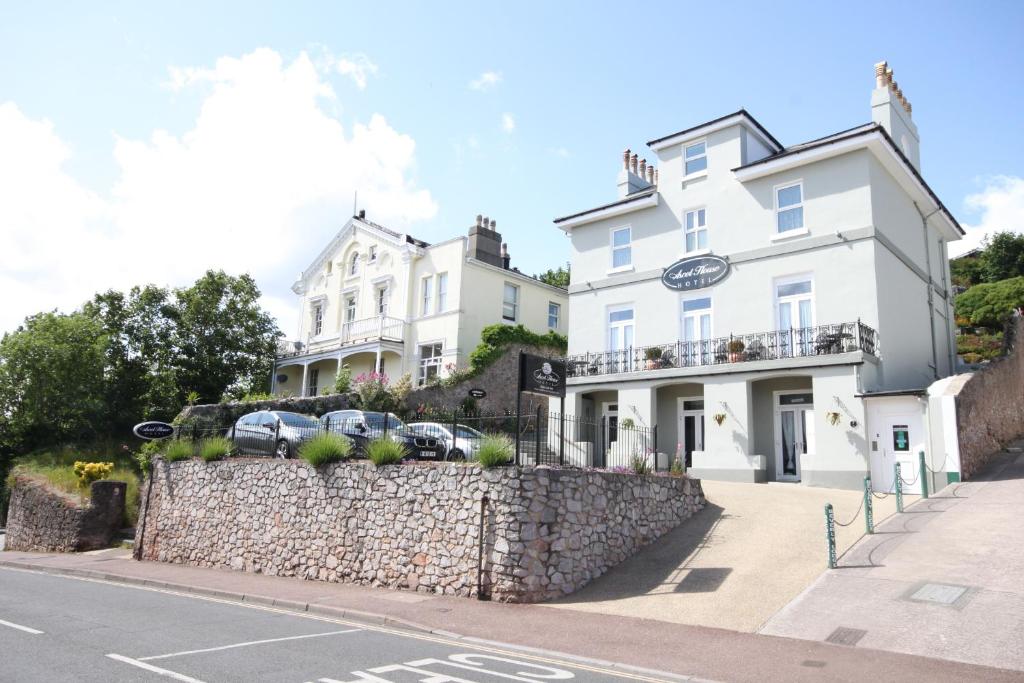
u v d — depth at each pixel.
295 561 14.57
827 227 20.19
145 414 34.44
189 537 17.27
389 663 7.41
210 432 20.12
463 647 8.44
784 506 15.17
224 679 6.63
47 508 22.27
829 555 11.12
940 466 16.45
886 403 17.69
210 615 10.37
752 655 7.89
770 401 20.62
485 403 28.22
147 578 14.29
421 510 12.62
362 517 13.56
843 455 18.06
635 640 8.67
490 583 11.33
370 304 34.91
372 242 35.66
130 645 8.09
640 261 24.28
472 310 31.12
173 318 37.16
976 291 34.41
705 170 23.11
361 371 34.09
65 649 7.86
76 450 31.22
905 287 21.28
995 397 19.97
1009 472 16.61
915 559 10.94
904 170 20.91
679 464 17.30
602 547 12.42
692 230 23.20
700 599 10.47
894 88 23.09
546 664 7.64
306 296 39.47
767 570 11.37
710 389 20.91
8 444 31.50
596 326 25.02
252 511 15.87
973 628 8.18
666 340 23.00
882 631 8.45
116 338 35.84
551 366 13.22
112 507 21.42
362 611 10.43
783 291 20.81
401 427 17.25
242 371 38.12
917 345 21.64
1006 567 10.02
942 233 26.06
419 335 31.95
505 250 34.84
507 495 11.48
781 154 20.78
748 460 19.80
